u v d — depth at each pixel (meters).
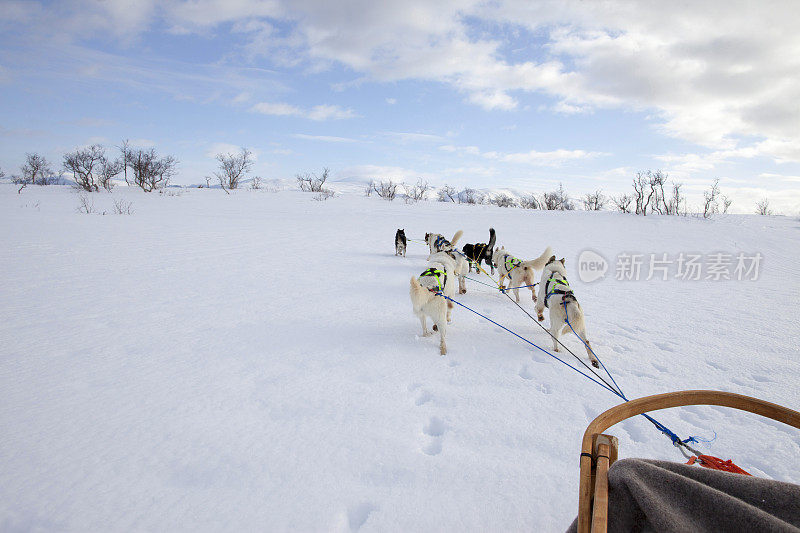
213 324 5.86
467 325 6.06
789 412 1.63
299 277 9.04
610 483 1.42
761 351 5.12
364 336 5.46
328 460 2.93
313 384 4.09
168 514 2.42
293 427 3.34
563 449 3.08
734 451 3.10
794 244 16.55
